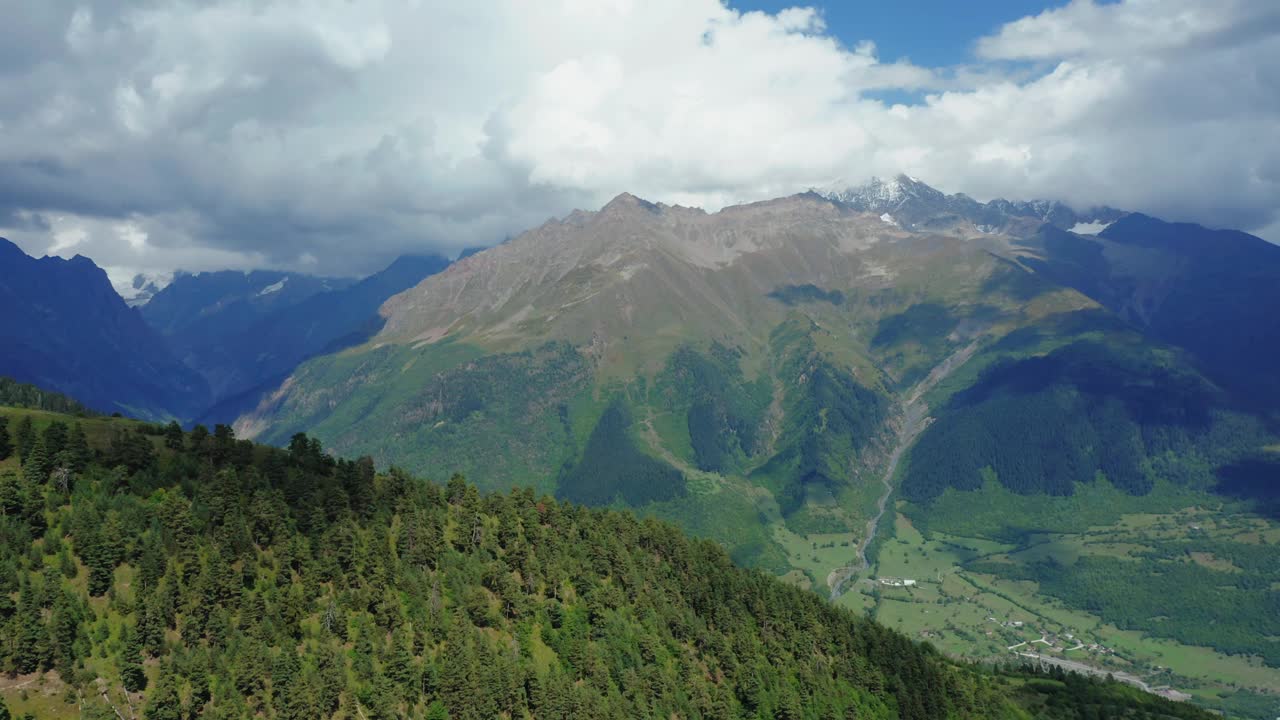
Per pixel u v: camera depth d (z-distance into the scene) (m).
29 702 184.00
